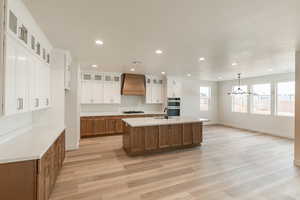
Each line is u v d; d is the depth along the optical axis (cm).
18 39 181
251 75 682
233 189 250
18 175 164
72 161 360
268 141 540
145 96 713
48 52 319
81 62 472
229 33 257
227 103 846
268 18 208
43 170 185
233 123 810
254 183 269
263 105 685
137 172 307
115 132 632
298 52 344
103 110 670
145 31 252
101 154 408
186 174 299
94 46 327
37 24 231
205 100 868
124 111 708
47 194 206
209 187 255
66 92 441
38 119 341
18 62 183
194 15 203
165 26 235
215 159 376
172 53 370
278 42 294
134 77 677
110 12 197
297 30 243
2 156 164
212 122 880
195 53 367
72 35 271
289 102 598
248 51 349
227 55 381
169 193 238
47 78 314
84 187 252
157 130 427
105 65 513
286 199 226
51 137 241
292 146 482
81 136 577
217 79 823
